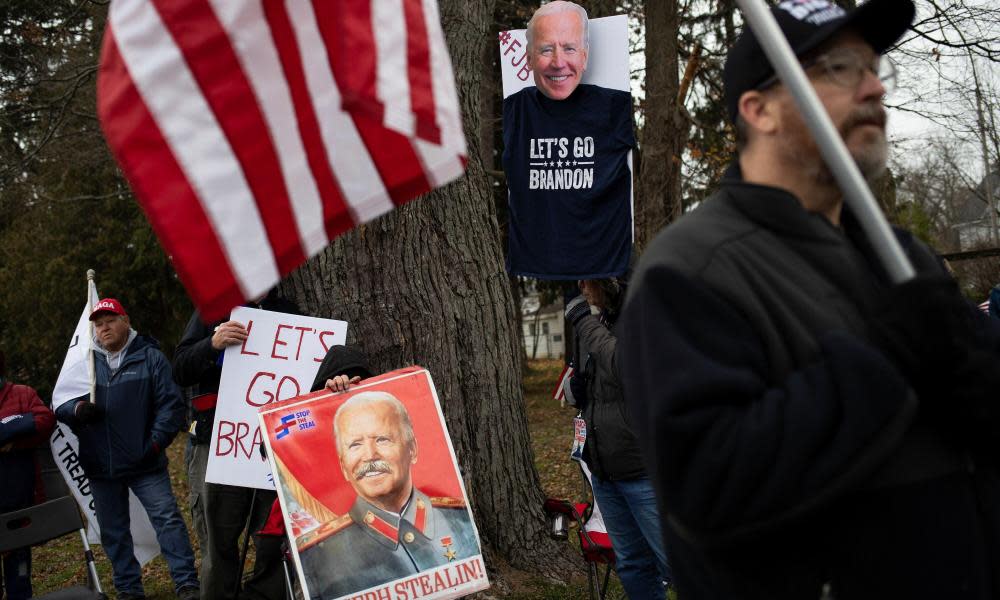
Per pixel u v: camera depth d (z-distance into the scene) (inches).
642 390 57.5
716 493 52.4
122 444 241.0
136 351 246.7
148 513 244.1
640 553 163.0
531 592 205.6
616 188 228.4
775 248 57.9
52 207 806.5
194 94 68.6
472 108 227.6
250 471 179.6
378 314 206.5
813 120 54.7
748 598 56.1
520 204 232.4
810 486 50.6
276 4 71.5
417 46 76.6
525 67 232.2
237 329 182.1
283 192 71.6
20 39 519.5
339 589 148.0
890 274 54.3
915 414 52.3
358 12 74.5
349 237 207.2
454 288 214.2
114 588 270.1
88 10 514.9
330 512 151.6
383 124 74.0
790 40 59.8
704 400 53.0
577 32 226.7
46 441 249.4
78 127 601.0
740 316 55.4
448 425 209.8
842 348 52.2
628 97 229.0
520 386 226.5
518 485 219.5
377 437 156.2
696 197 581.9
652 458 55.9
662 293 56.2
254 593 187.5
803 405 51.4
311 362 183.5
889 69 62.8
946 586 52.9
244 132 70.2
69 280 812.6
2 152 506.9
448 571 152.1
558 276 229.9
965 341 52.4
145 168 66.8
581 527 178.5
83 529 209.5
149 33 67.7
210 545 191.5
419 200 212.5
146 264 826.8
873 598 53.4
